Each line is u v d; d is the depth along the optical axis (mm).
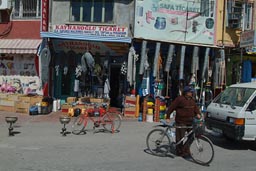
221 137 12781
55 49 18297
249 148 10977
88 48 18094
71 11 18266
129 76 17031
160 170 8047
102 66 18359
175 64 18578
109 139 11648
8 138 11516
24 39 18766
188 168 8312
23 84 18828
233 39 19453
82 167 8078
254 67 20375
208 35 18844
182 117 9297
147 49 17547
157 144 9773
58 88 18922
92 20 18156
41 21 17938
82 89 18656
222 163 8953
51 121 15266
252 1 19750
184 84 18766
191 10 18453
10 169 7746
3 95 17703
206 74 18688
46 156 9094
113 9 17906
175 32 18219
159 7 17875
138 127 14195
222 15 19172
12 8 18906
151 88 17953
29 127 13719
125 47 17844
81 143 10891
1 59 19078
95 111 13602
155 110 15867
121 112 17484
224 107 11109
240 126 10219
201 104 17766
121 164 8477
